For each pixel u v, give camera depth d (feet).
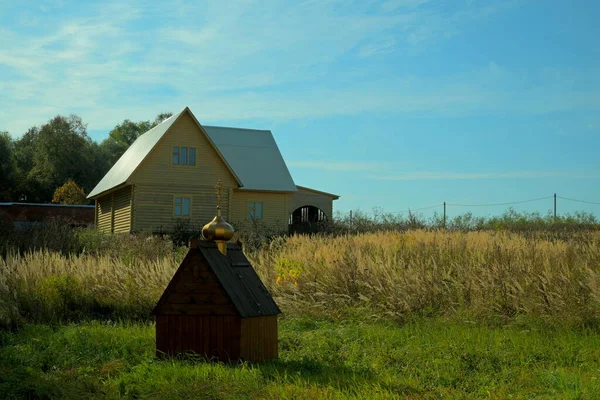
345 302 53.01
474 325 44.98
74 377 29.45
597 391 26.96
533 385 29.01
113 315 53.93
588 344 37.52
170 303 32.22
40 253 66.59
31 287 54.95
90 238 96.94
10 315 45.93
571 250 56.80
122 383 28.17
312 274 57.88
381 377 29.91
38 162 239.71
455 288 50.60
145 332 42.60
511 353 35.01
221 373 28.99
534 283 47.32
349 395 26.04
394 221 131.54
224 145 153.69
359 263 57.06
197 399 25.59
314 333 43.04
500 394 27.02
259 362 32.89
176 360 31.58
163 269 61.93
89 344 37.65
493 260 54.08
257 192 144.25
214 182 134.82
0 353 33.96
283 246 78.13
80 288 57.16
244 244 91.45
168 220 131.13
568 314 43.11
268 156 153.89
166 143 131.85
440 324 45.34
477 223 124.98
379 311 50.47
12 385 26.66
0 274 56.65
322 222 140.67
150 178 130.21
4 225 86.48
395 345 39.19
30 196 235.81
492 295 47.70
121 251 84.84
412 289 50.60
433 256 58.70
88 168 245.65
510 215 129.90
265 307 33.68
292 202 152.66
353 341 40.24
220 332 31.76
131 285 57.82
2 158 236.22
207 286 32.01
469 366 32.50
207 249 32.89
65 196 210.18
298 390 26.45
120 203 137.90
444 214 125.90
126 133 322.14
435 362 32.94
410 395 26.40
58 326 48.24
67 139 240.94
